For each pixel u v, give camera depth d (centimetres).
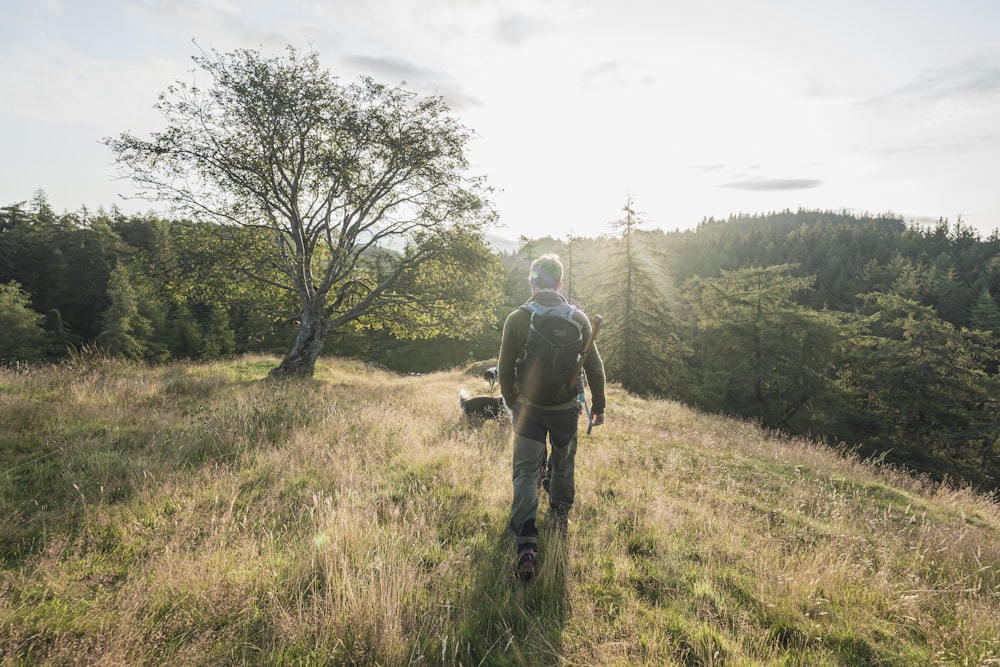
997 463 2572
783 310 3066
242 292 1463
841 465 716
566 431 290
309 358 1409
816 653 214
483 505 356
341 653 195
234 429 547
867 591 270
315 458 458
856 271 9425
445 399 943
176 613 216
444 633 206
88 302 4697
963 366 2872
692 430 900
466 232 1492
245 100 1247
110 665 178
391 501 364
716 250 12481
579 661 198
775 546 328
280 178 1368
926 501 581
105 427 546
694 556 301
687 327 3700
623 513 359
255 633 209
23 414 575
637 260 2877
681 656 204
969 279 8688
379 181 1416
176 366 1336
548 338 273
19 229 5184
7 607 215
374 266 1594
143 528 307
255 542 283
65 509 331
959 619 248
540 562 267
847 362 3167
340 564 251
